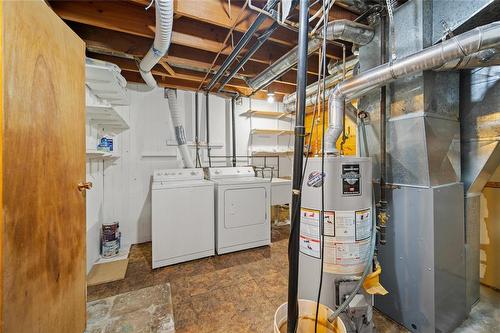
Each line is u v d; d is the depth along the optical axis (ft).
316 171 4.20
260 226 9.57
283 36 6.54
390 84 5.07
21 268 2.69
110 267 7.73
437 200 4.42
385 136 5.06
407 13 4.64
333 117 4.89
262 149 13.39
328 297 4.11
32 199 2.91
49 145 3.29
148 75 8.05
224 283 6.72
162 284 6.66
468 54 3.42
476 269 5.47
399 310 4.93
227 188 8.88
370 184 4.33
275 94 12.62
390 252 5.08
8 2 2.49
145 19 5.77
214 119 12.00
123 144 9.90
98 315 5.28
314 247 4.24
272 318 5.22
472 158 5.13
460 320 4.94
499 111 4.73
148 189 10.41
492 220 6.04
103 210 9.24
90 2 5.29
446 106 4.90
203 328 4.90
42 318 3.10
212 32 6.74
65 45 3.76
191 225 8.25
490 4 3.60
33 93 2.93
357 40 5.34
